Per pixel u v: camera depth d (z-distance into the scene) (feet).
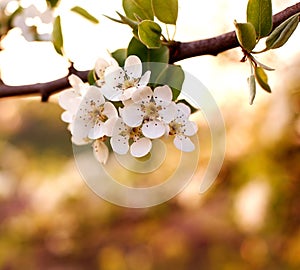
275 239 3.87
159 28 1.75
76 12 2.28
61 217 5.18
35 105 8.52
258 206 3.67
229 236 4.60
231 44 1.82
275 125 3.50
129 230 5.06
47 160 5.56
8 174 5.64
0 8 2.39
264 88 1.76
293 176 3.62
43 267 5.44
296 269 4.03
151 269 5.29
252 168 3.67
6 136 8.57
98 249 5.38
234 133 3.69
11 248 5.28
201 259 4.99
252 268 4.45
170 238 4.94
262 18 1.74
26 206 5.38
